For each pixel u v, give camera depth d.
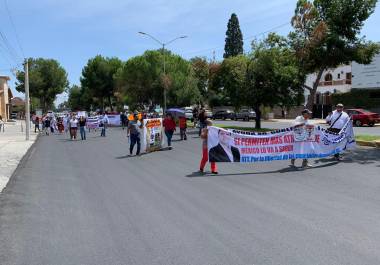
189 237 6.25
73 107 139.88
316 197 8.72
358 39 20.27
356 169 12.03
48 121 36.00
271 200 8.53
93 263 5.29
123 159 16.41
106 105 100.75
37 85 97.69
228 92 31.31
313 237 6.14
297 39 20.67
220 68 33.62
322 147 13.40
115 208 8.16
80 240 6.23
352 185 9.88
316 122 43.94
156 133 19.00
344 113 14.19
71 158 17.14
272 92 29.03
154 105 65.50
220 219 7.19
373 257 5.31
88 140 27.62
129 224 7.01
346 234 6.25
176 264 5.20
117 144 23.70
